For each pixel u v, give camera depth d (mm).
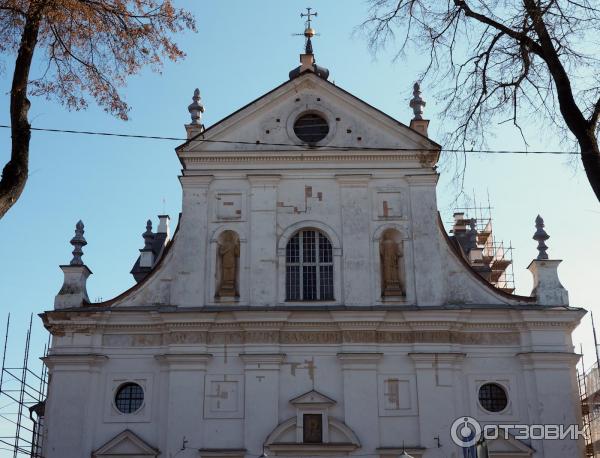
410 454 28000
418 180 31703
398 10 18375
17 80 17516
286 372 29188
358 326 29500
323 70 38469
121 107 20500
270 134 32344
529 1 16953
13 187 16641
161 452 28344
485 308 29672
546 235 31234
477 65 18047
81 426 28531
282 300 30234
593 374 34062
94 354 29359
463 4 18031
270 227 31188
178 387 28938
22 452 30156
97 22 19609
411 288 30406
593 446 33781
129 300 30500
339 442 28141
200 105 33656
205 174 31859
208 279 30625
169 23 20344
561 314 29547
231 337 29625
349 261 30688
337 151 31953
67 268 30781
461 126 18391
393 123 32250
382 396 28891
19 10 18250
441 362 29172
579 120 16109
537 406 28656
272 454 28094
